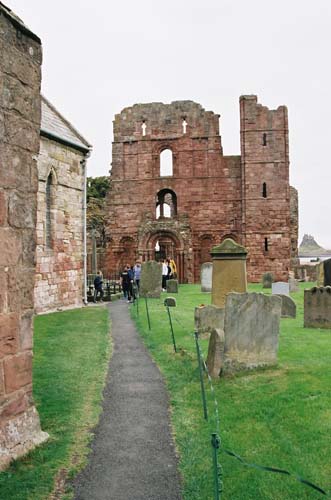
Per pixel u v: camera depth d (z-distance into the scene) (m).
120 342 16.48
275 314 11.83
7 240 7.05
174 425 8.79
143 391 10.85
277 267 47.97
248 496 6.24
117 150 50.88
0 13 6.90
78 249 28.83
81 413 9.38
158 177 50.19
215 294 17.70
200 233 49.62
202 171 49.78
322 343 14.73
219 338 11.35
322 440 7.59
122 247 50.41
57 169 26.75
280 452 7.36
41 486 6.54
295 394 9.63
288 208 48.09
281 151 48.44
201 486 6.58
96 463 7.33
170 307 24.94
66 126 29.75
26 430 7.41
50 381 11.40
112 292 35.62
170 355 13.95
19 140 7.32
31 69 7.60
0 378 6.86
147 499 6.35
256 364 11.65
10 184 7.12
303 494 6.23
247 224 48.41
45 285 25.66
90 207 58.25
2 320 6.91
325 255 114.56
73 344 15.78
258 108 48.62
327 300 17.45
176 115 50.28
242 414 8.93
